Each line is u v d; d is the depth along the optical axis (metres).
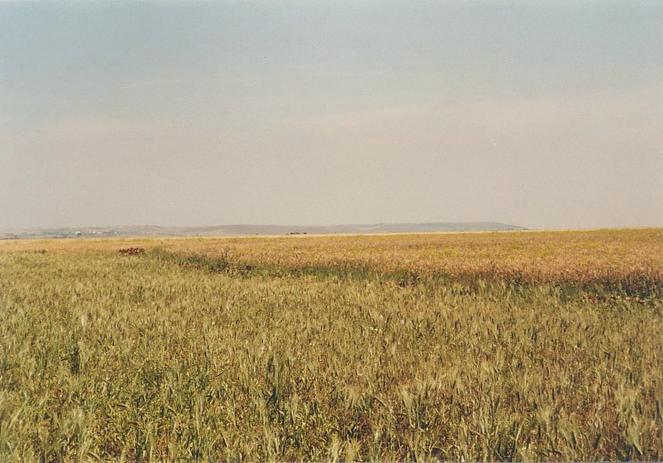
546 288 12.10
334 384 4.83
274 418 4.27
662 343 6.66
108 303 10.01
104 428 4.16
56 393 4.96
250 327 7.59
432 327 7.50
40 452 3.73
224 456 3.72
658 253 23.14
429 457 3.65
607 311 9.71
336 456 3.58
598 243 34.47
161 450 3.88
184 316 8.53
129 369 5.43
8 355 5.91
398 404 4.50
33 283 14.17
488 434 3.83
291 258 22.17
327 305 9.68
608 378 5.15
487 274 15.43
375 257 21.89
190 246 38.84
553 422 4.00
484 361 5.45
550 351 6.30
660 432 4.02
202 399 4.32
